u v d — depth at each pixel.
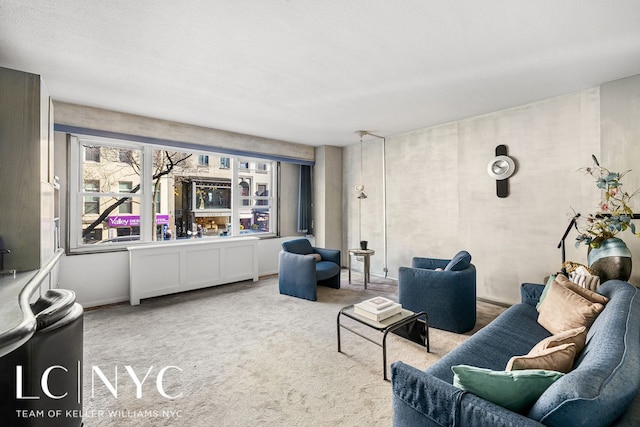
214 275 4.42
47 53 2.30
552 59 2.40
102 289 3.68
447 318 2.86
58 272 3.31
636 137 2.63
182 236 4.74
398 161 4.88
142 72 2.63
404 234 4.79
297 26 1.96
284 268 4.13
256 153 5.06
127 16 1.85
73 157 3.59
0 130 2.13
